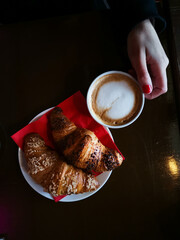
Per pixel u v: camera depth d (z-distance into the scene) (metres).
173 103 0.35
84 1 0.40
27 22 0.35
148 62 0.32
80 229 0.32
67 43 0.35
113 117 0.31
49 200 0.33
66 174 0.30
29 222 0.32
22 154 0.31
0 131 0.33
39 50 0.35
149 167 0.34
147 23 0.32
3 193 0.32
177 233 0.32
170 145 0.34
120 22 0.33
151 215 0.33
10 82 0.34
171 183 0.33
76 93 0.33
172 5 0.35
